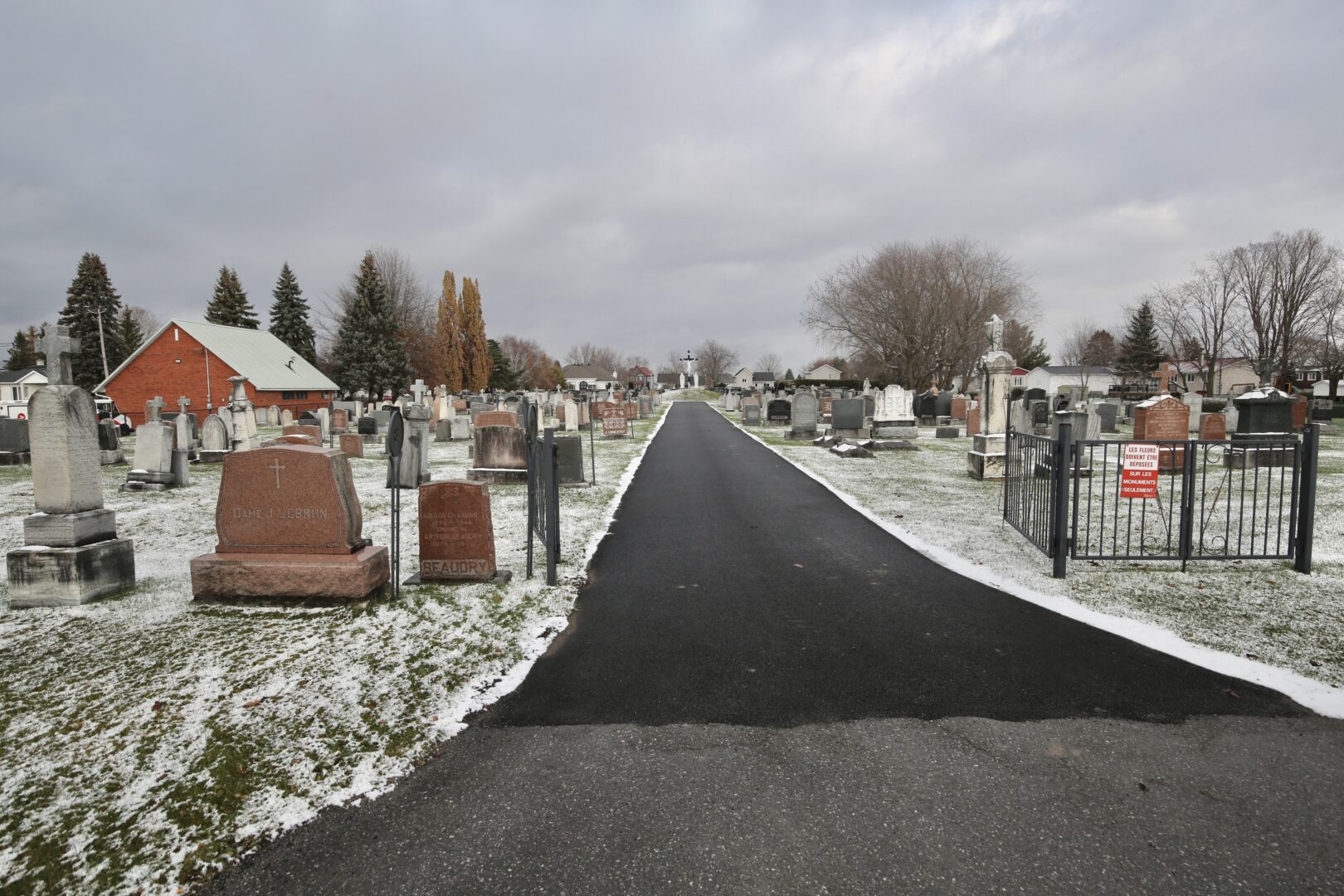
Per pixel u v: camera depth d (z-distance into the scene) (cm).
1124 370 7106
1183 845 295
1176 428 1414
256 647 513
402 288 7294
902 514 1030
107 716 409
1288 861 285
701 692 443
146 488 1320
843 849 293
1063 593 635
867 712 412
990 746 373
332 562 605
